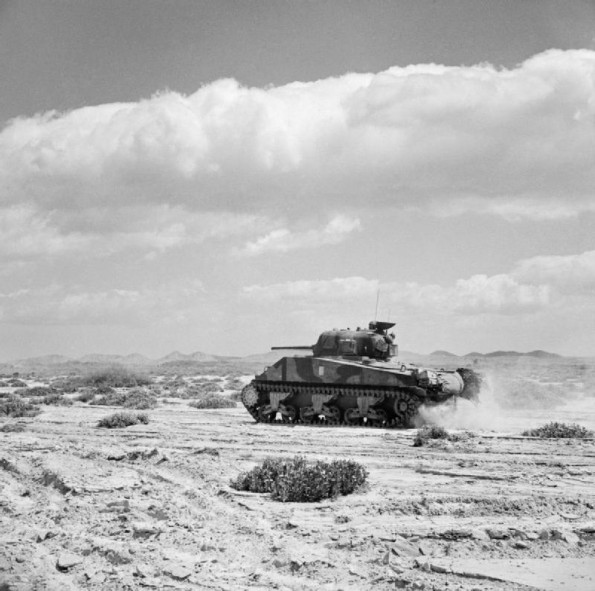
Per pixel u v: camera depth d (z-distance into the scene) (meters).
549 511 15.42
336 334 34.59
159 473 18.38
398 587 10.92
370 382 31.80
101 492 15.82
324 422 33.94
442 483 18.67
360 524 14.36
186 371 122.62
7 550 11.88
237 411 40.53
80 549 12.19
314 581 11.16
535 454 23.70
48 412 39.62
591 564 12.06
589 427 33.12
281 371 33.59
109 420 32.09
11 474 17.91
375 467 21.22
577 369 116.12
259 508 15.66
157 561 11.69
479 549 12.82
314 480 16.72
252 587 10.69
